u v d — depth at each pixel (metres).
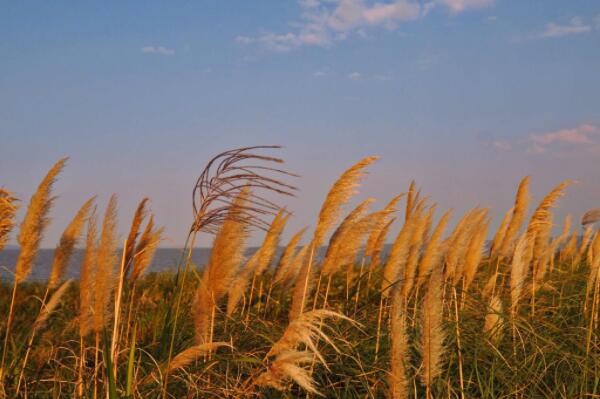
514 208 4.92
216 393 3.21
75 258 3.63
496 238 5.00
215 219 3.13
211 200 3.11
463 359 3.49
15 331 4.43
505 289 4.55
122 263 2.83
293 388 3.45
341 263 3.91
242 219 3.07
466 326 3.76
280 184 3.03
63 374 3.62
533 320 4.04
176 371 3.35
